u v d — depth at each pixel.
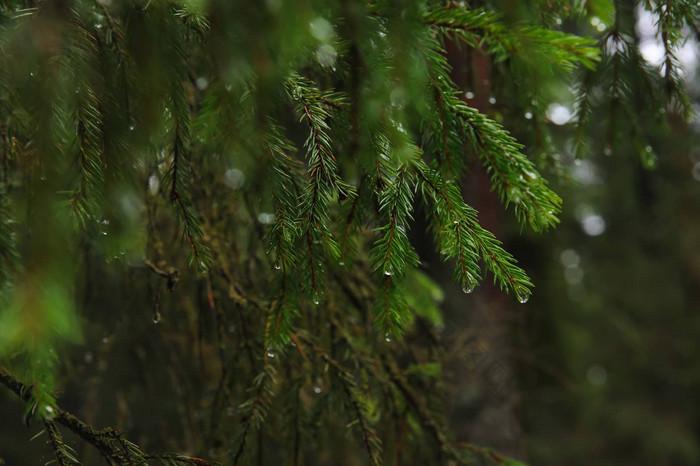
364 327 1.45
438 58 0.98
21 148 1.10
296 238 1.07
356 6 0.94
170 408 1.93
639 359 7.00
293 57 0.96
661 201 6.84
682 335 7.07
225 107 0.97
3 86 0.98
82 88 0.97
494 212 2.60
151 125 0.96
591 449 6.61
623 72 1.25
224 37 0.91
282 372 1.39
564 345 3.89
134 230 1.24
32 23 0.92
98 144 1.00
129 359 1.79
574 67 0.96
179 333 1.74
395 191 1.02
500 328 2.53
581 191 4.98
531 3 1.11
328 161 1.04
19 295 0.87
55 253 0.89
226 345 1.49
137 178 1.28
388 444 1.58
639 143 1.31
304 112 1.04
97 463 1.73
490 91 1.37
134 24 0.97
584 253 7.10
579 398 6.01
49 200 0.92
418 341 1.88
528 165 0.98
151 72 0.96
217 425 1.43
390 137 0.98
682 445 6.64
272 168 1.02
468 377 2.45
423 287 1.61
